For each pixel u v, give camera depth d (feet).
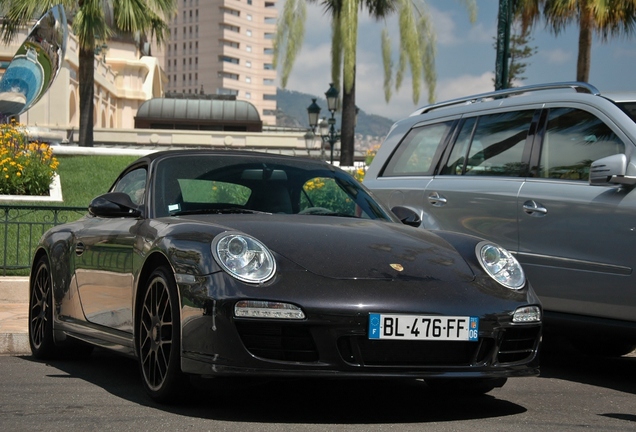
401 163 23.35
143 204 16.34
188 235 13.92
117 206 16.06
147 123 224.12
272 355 12.70
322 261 13.39
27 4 77.97
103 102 220.02
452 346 13.32
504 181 19.99
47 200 51.31
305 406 14.15
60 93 161.38
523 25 75.72
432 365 13.15
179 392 13.64
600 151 18.38
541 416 13.94
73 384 16.34
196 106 222.69
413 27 84.64
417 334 12.86
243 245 13.25
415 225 17.49
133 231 15.72
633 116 18.30
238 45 617.62
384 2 86.28
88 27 79.15
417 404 14.69
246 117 225.76
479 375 13.29
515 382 17.58
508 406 14.76
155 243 14.37
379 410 14.03
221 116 223.71
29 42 71.36
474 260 14.47
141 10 81.87
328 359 12.66
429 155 22.50
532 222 18.94
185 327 13.08
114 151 76.59
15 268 32.14
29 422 12.75
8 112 71.41
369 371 12.77
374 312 12.71
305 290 12.80
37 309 20.53
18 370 18.34
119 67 242.99
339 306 12.67
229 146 175.42
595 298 17.69
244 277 12.85
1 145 53.01
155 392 14.02
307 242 13.89
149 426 12.44
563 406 14.98
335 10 84.48
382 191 23.18
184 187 16.42
